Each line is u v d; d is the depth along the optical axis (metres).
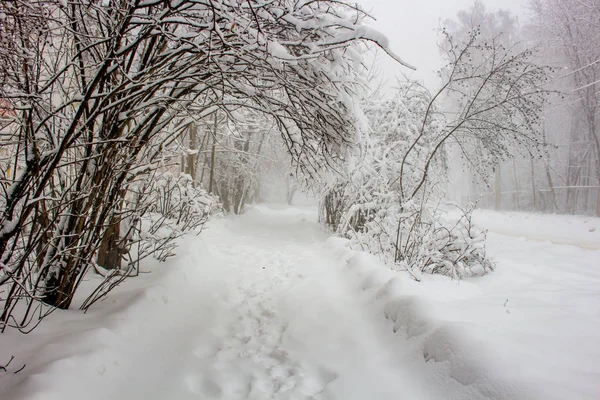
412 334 2.76
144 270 4.64
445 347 2.29
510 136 7.19
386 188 7.66
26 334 2.50
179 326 3.54
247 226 14.30
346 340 3.14
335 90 4.07
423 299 3.00
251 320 3.97
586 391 1.64
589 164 22.17
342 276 5.17
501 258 7.48
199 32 2.55
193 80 3.48
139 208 4.00
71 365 2.11
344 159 4.73
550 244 9.04
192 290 4.64
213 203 11.30
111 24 2.65
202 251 6.66
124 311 3.11
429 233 5.59
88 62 3.26
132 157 3.49
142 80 2.87
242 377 2.71
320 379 2.64
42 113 2.91
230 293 4.95
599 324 2.75
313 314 3.83
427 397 2.10
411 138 9.14
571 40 18.08
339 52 3.92
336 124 4.27
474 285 4.73
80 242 3.23
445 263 5.32
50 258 2.88
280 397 2.42
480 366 1.99
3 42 2.23
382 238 6.38
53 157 2.62
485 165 7.49
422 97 9.30
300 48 3.56
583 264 6.77
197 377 2.67
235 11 2.67
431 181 8.93
